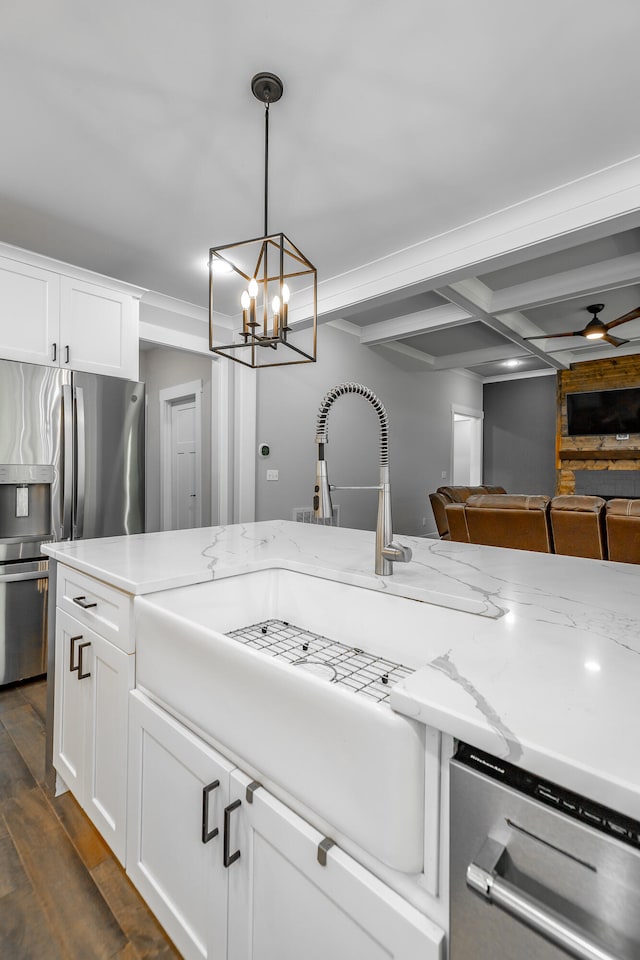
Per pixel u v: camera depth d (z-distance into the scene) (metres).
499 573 1.29
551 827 0.46
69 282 2.68
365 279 3.25
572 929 0.44
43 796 1.60
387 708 0.59
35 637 2.52
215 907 0.86
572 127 1.93
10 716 2.16
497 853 0.50
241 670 0.78
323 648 1.24
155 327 3.66
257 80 1.68
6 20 1.46
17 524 2.46
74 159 2.11
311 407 4.70
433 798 0.57
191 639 0.90
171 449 5.31
